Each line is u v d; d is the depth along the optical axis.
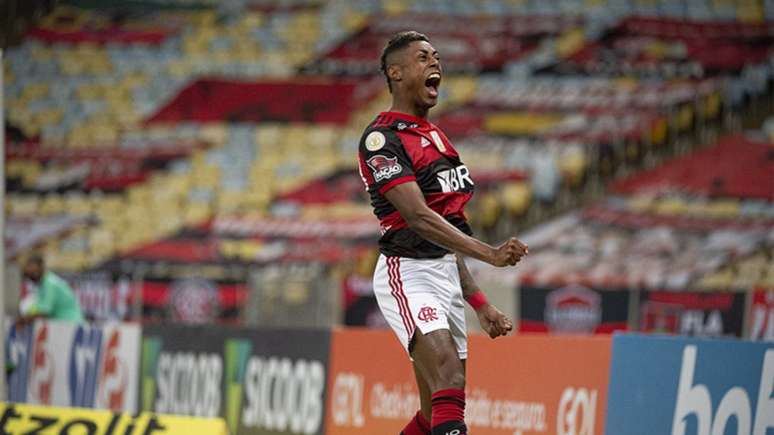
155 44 77.12
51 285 38.44
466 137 67.44
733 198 63.47
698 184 64.25
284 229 64.81
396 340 24.42
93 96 74.62
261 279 44.72
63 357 34.78
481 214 63.81
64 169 70.94
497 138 67.25
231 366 29.31
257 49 75.81
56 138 72.75
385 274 16.27
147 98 74.25
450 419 15.24
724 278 58.12
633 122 66.75
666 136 66.25
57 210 68.69
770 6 73.12
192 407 30.31
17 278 41.56
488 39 73.50
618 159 65.50
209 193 68.50
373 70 74.06
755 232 61.16
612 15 73.94
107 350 33.16
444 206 16.03
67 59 76.44
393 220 16.12
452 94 70.50
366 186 16.42
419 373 16.30
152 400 31.56
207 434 18.61
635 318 37.53
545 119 68.12
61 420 19.92
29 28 77.44
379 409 24.72
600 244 60.94
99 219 67.81
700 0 73.88
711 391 18.27
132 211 68.00
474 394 22.73
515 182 64.69
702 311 35.03
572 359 20.38
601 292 38.69
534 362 21.23
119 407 32.59
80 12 78.69
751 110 67.00
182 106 73.50
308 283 43.88
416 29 74.88
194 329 30.61
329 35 76.00
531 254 60.50
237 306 49.22
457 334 16.56
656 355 18.89
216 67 75.06
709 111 67.00
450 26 74.75
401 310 15.95
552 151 66.00
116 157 71.38
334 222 65.00
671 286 57.34
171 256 64.19
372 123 16.23
